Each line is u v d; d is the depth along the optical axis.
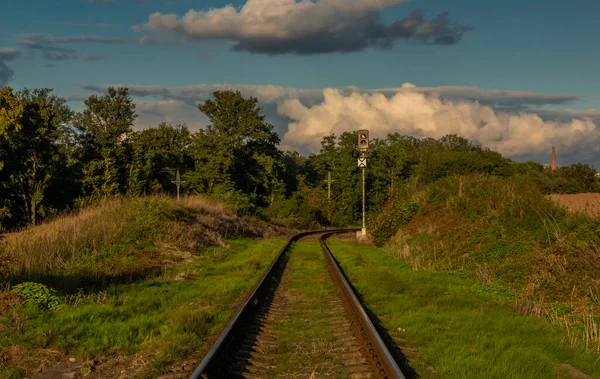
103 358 6.71
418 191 25.38
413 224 21.80
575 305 9.50
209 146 70.00
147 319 8.57
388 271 14.62
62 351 6.84
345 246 24.16
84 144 79.56
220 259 18.41
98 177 62.69
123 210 20.20
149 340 7.40
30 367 6.27
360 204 93.12
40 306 8.92
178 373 5.88
